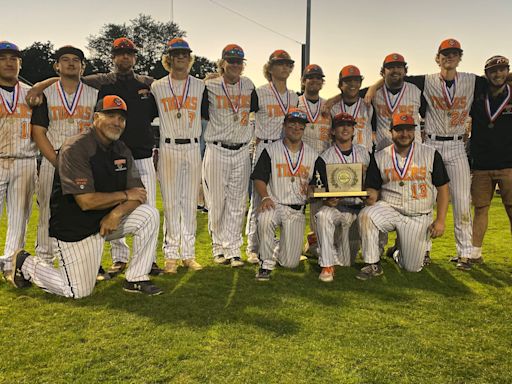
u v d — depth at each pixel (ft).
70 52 14.30
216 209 17.30
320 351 10.02
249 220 18.21
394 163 15.80
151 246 13.74
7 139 14.57
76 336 10.64
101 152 13.05
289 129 16.01
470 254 16.71
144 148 15.72
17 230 15.19
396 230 16.07
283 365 9.41
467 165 17.10
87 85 15.12
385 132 17.80
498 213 28.45
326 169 16.11
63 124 14.58
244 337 10.66
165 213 16.34
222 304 12.80
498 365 9.54
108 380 8.79
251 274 15.97
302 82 18.62
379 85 17.88
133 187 13.67
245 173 17.21
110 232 13.09
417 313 12.28
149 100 15.88
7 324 11.32
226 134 16.74
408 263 16.25
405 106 17.35
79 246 12.96
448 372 9.25
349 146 16.83
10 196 15.07
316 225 15.58
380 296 13.64
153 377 8.90
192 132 16.05
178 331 10.94
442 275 15.92
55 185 13.03
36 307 12.48
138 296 13.41
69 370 9.12
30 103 14.10
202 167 18.30
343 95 17.87
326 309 12.50
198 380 8.82
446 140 17.19
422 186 15.70
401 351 10.09
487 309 12.63
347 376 9.02
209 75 17.75
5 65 14.16
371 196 16.16
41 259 13.94
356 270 16.66
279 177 16.06
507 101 16.34
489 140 16.78
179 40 15.56
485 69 16.33
